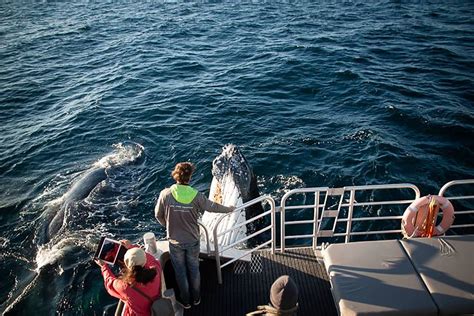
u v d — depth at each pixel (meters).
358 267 5.67
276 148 15.84
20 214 13.34
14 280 10.91
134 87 22.83
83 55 29.72
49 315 9.91
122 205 13.43
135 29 36.19
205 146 16.42
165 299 4.55
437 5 41.31
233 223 8.67
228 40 31.08
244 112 18.98
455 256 5.77
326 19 36.44
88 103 21.05
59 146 17.33
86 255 11.50
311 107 19.30
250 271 6.69
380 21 35.28
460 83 21.47
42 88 23.84
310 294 6.25
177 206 5.07
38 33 36.31
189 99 20.67
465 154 15.15
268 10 41.19
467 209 12.23
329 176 14.05
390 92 20.38
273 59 25.78
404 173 14.09
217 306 6.13
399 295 5.21
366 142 15.96
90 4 49.19
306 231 11.55
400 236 11.28
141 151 16.41
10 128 19.27
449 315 5.03
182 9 43.75
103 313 9.83
